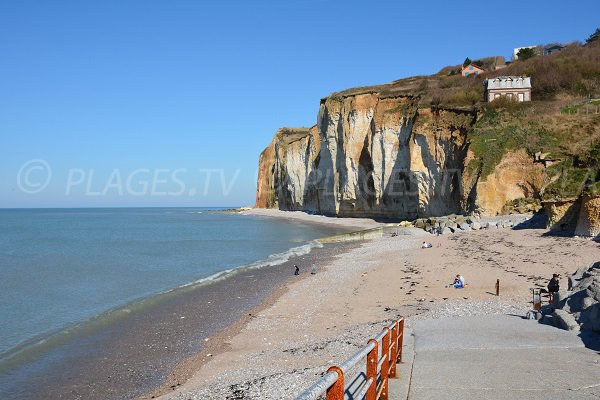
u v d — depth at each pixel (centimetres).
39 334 1769
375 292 2159
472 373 740
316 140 9500
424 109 5809
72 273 3294
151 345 1609
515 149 4328
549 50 8819
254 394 998
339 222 7569
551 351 875
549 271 2206
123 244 5494
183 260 3944
